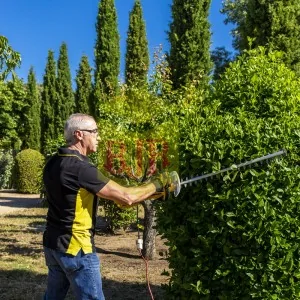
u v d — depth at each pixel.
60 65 25.66
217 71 22.81
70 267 3.24
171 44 12.53
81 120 3.41
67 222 3.24
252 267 3.66
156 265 7.41
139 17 17.81
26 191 22.06
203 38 12.49
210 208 3.75
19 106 27.05
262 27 8.69
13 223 12.48
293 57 8.52
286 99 3.89
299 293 3.65
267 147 3.67
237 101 3.95
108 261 7.73
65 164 3.26
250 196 3.61
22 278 6.58
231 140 3.69
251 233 3.61
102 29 15.50
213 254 3.82
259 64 4.08
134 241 9.70
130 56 17.53
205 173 3.75
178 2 12.63
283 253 3.64
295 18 8.88
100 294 3.29
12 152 26.09
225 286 3.80
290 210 3.62
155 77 8.08
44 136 25.62
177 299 4.13
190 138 3.82
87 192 3.27
